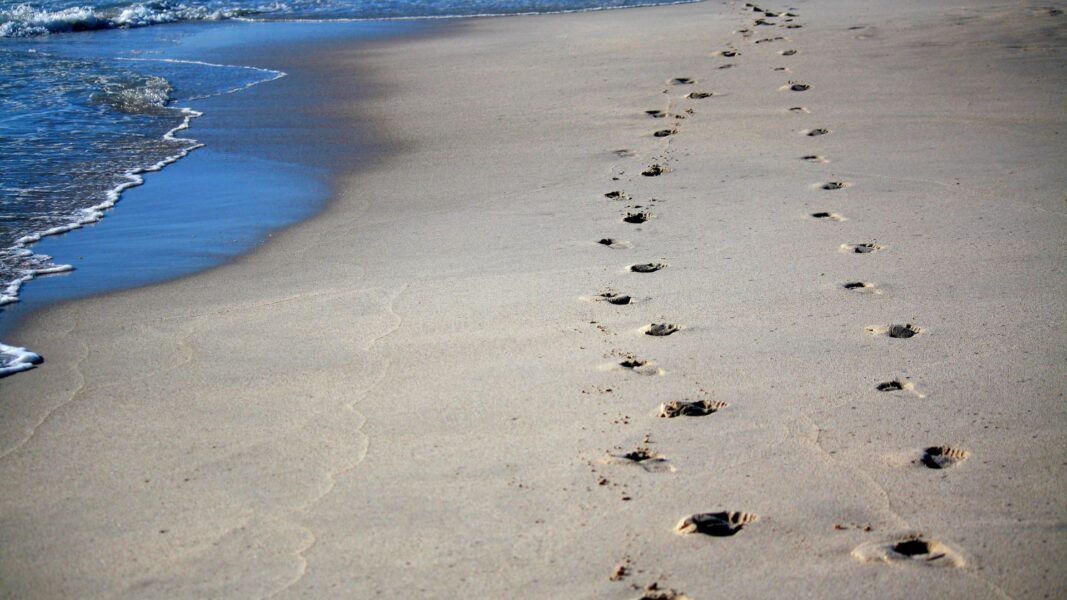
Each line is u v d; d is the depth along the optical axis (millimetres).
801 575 3820
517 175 6934
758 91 8883
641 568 3863
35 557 3996
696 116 8211
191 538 4031
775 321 5027
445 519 4055
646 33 12281
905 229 5832
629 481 4172
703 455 4270
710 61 10258
